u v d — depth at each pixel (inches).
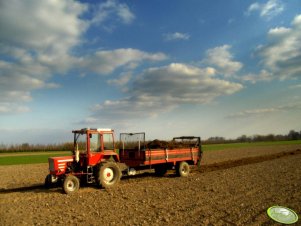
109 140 564.7
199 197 432.5
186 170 673.0
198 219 327.9
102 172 528.1
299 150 1306.6
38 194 493.7
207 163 957.2
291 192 444.5
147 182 586.9
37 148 2137.1
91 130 538.9
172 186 529.7
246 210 356.8
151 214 350.9
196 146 722.2
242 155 1237.7
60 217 348.5
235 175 633.6
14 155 1612.9
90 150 536.7
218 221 319.0
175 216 341.4
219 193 455.5
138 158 600.1
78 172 539.8
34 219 345.7
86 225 317.1
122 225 314.2
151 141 675.4
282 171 668.7
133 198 438.6
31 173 797.2
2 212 380.8
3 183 635.5
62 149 2196.1
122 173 609.6
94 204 406.9
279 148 1678.2
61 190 521.7
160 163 636.1
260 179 569.6
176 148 671.1
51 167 525.0
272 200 400.5
